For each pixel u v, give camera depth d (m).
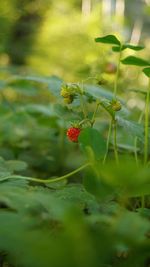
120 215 0.32
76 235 0.30
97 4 1.74
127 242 0.31
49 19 2.14
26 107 1.02
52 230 0.34
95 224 0.34
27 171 0.80
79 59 1.71
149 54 1.48
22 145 1.00
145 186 0.34
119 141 0.76
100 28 1.51
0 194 0.36
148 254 0.32
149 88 0.54
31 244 0.30
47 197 0.33
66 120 0.55
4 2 2.00
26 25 2.21
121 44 0.52
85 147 0.43
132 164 0.33
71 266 0.29
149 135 0.55
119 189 0.40
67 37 1.91
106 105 0.51
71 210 0.31
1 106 1.07
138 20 1.89
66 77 1.70
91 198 0.46
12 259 0.33
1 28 1.99
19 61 2.16
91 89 0.66
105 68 0.98
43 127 1.02
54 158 0.92
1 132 1.06
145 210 0.47
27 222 0.34
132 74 1.23
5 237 0.32
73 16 2.07
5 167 0.56
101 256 0.30
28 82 1.00
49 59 1.90
